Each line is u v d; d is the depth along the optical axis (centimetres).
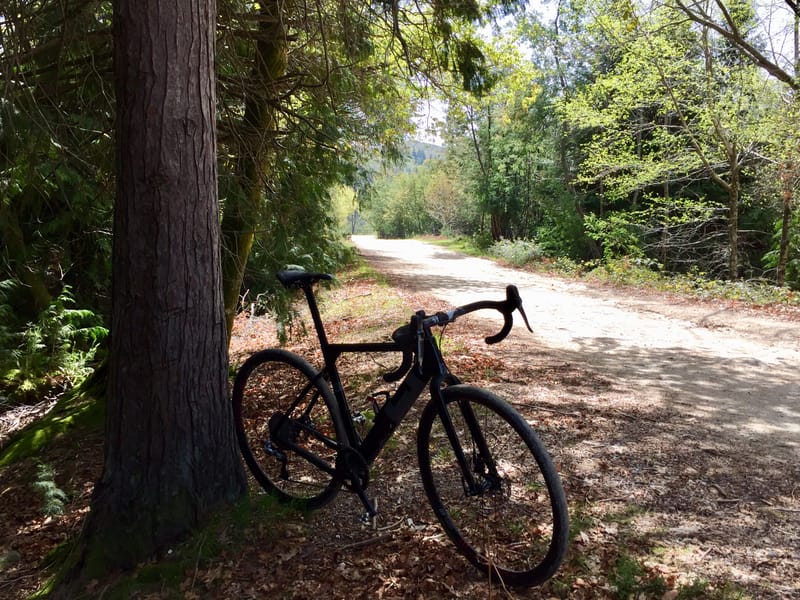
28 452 549
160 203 298
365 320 1137
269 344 1029
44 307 926
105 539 308
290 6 579
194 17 298
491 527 300
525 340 868
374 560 288
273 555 297
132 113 294
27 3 468
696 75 1552
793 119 1364
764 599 252
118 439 313
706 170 1828
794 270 1703
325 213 754
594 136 1941
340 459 314
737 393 599
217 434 326
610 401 546
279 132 617
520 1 616
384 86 704
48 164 567
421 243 4838
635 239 2034
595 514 323
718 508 336
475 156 3859
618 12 1438
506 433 367
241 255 633
